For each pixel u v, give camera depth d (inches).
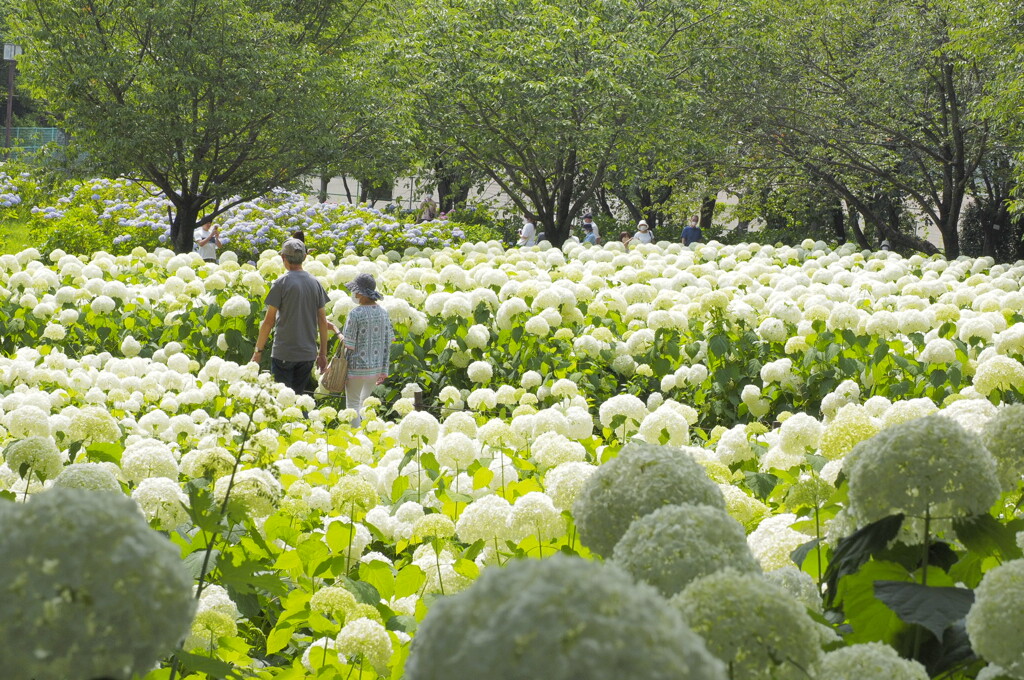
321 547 153.1
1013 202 872.3
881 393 391.9
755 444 216.5
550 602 42.1
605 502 78.0
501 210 1336.1
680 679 41.3
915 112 1029.2
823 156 1078.4
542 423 230.2
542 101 927.7
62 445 203.0
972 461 76.8
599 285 553.0
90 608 50.9
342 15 1000.2
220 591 139.2
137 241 968.3
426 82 979.9
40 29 813.2
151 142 836.6
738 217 1374.3
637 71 949.8
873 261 751.7
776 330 420.5
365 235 957.2
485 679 41.3
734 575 62.1
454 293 481.1
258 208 1071.0
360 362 408.8
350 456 243.6
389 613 142.2
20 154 900.6
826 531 110.7
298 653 149.3
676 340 444.8
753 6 1037.2
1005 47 815.7
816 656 61.1
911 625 81.4
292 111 863.7
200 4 828.6
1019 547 85.8
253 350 500.1
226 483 150.9
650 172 1178.0
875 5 1018.1
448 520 150.3
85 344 498.6
